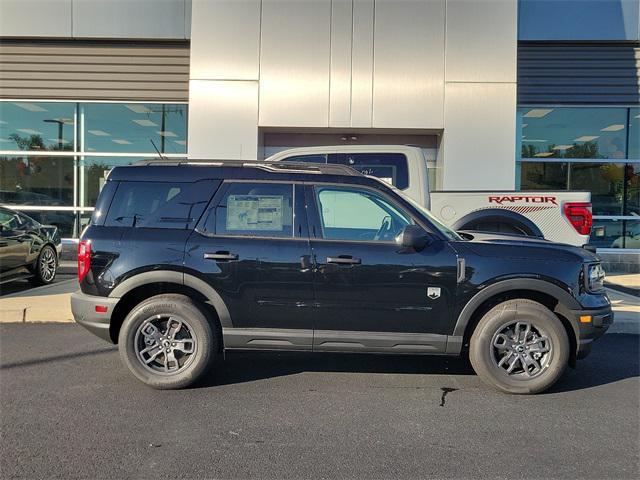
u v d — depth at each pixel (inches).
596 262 184.9
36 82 500.4
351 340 178.1
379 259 175.9
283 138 484.4
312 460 132.3
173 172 186.1
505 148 450.6
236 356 222.5
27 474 123.2
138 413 160.4
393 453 136.7
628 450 139.6
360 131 470.6
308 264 176.4
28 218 362.9
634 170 498.6
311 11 451.5
